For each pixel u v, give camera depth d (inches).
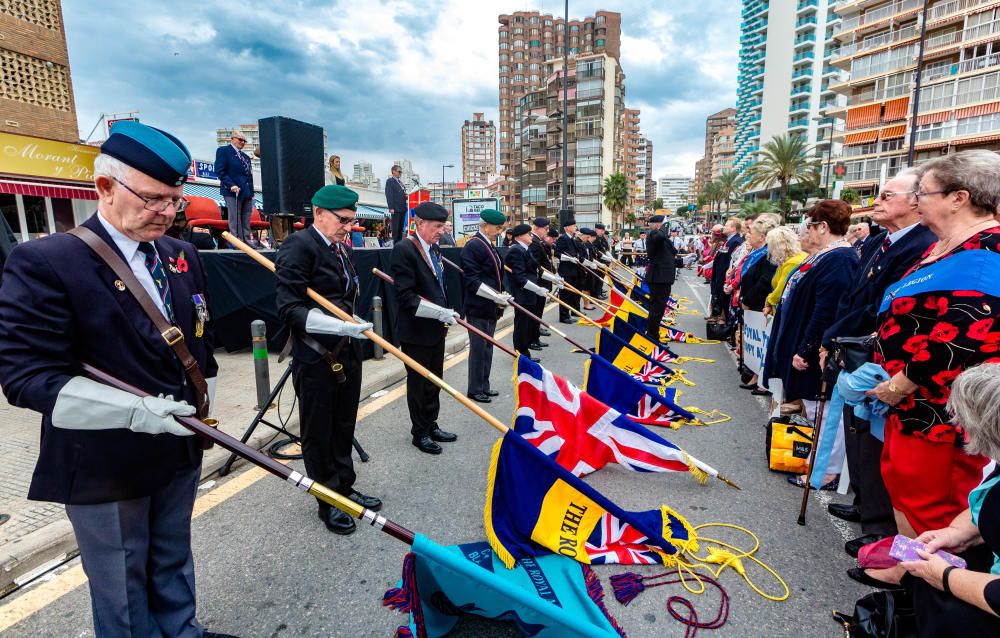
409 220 424.2
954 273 73.7
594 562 101.1
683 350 303.4
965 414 55.9
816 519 118.7
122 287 62.4
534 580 94.4
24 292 56.1
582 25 4158.5
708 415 189.9
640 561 101.9
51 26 389.4
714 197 3732.8
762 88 3444.9
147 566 73.8
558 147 2689.5
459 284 362.0
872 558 75.8
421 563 78.5
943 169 77.8
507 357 283.4
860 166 1769.2
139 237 63.7
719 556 102.5
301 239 111.7
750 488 133.9
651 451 135.9
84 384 57.3
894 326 80.7
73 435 61.9
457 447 159.3
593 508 109.3
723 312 329.1
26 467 131.8
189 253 76.0
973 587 54.7
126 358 62.7
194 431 61.0
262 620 86.6
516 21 4060.0
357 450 147.6
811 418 159.2
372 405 198.8
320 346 107.5
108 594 66.9
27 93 378.3
